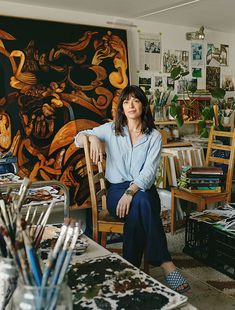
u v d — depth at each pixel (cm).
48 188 202
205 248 267
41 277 79
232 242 241
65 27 320
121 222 221
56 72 316
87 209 331
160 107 373
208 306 207
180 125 360
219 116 402
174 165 340
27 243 79
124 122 228
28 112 305
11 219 91
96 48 335
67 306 78
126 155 227
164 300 101
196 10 334
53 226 155
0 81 294
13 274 86
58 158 318
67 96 321
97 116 335
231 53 442
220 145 320
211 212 283
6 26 295
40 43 309
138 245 210
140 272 118
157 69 383
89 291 105
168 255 203
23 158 304
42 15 314
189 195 302
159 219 209
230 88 446
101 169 238
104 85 338
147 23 372
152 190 223
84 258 130
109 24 348
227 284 233
